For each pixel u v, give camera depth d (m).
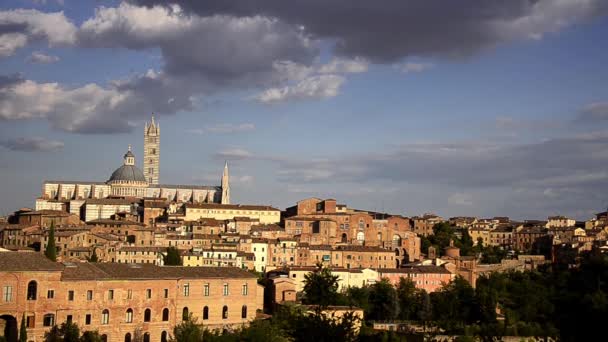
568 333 163.75
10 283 197.25
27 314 198.88
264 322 195.12
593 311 165.50
